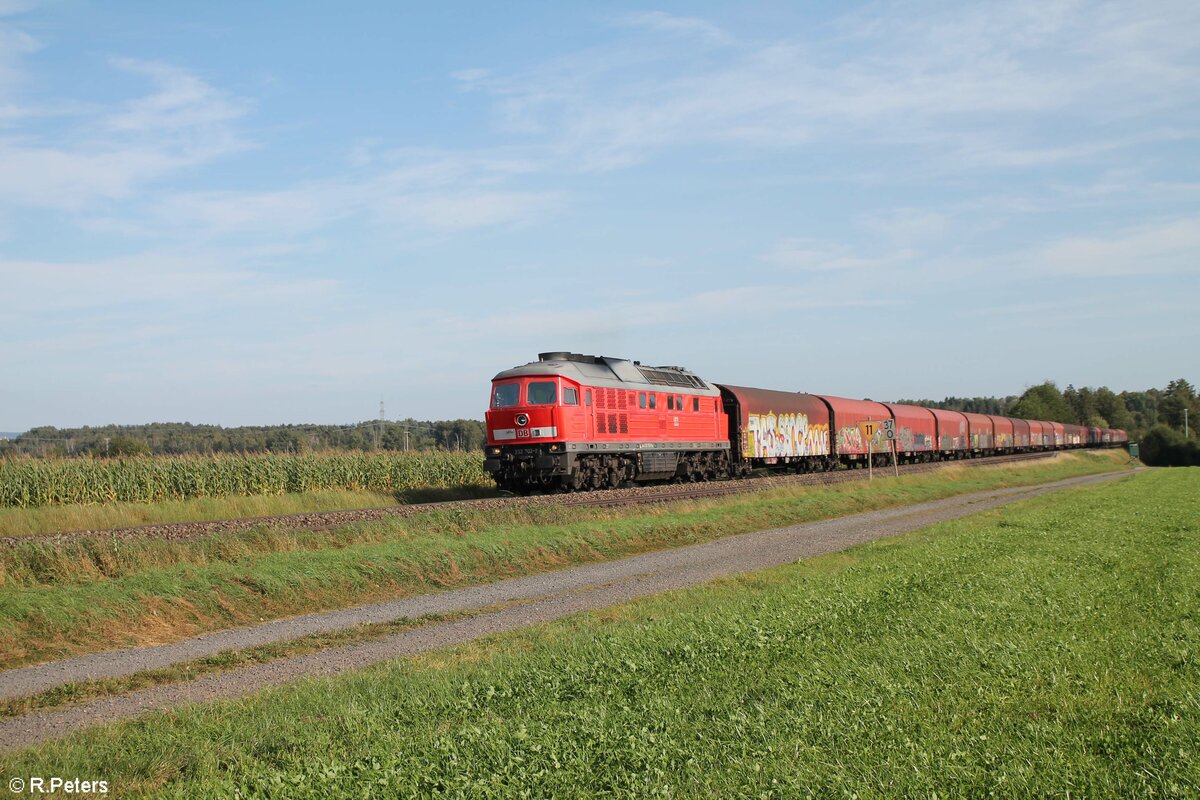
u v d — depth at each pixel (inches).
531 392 1359.5
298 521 936.3
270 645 534.9
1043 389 7475.4
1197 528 1018.7
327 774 287.3
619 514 1085.8
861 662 404.5
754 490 1467.8
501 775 287.7
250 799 278.2
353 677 434.3
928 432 2827.3
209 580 647.8
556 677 403.5
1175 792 256.7
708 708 348.2
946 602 540.7
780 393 2112.5
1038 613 507.8
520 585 748.6
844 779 269.1
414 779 286.5
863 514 1365.7
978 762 283.0
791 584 663.1
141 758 323.3
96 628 553.6
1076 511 1253.7
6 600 555.2
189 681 459.2
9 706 415.5
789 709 339.3
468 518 944.9
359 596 700.0
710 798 265.0
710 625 493.7
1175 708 326.3
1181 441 4761.3
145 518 1096.8
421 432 3570.4
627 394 1505.9
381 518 940.6
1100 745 295.3
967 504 1536.7
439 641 537.3
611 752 302.5
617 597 667.4
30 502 1168.2
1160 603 538.6
